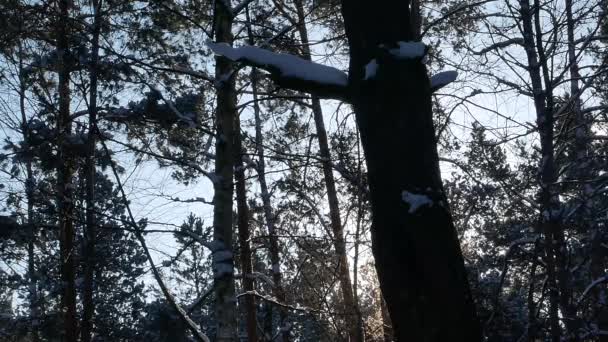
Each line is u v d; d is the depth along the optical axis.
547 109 9.81
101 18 10.38
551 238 9.56
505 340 12.22
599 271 12.44
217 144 9.83
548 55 9.93
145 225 10.27
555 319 9.41
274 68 4.84
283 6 12.61
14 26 9.77
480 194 11.20
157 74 11.18
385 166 4.37
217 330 9.20
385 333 14.46
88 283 12.91
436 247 4.19
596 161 12.18
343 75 4.79
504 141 10.15
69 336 13.12
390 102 4.45
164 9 10.91
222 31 10.08
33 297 15.79
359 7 4.68
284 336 15.52
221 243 9.46
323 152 14.39
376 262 4.38
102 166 11.47
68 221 12.82
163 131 11.38
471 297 4.24
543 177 9.96
